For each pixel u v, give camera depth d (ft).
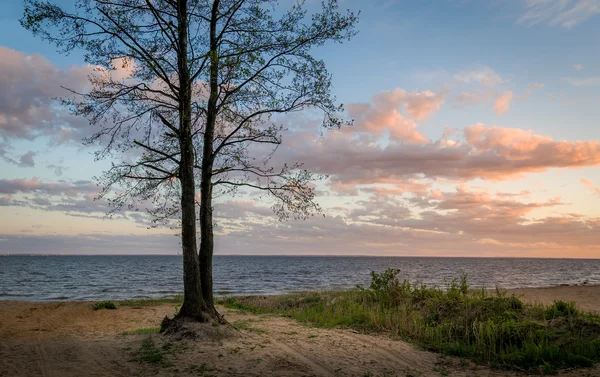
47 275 203.92
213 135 36.68
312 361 25.43
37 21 29.45
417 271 253.85
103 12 31.71
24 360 24.91
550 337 27.81
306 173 36.96
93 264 395.96
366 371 23.61
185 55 33.40
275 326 38.55
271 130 37.17
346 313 43.01
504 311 34.14
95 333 34.58
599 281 168.55
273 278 189.37
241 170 37.06
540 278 192.34
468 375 23.03
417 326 34.42
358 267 354.54
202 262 34.78
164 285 142.61
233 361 24.75
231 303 65.05
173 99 33.71
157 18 32.45
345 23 34.42
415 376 22.75
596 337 27.48
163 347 27.78
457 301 38.75
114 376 21.75
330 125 35.63
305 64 35.01
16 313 47.83
